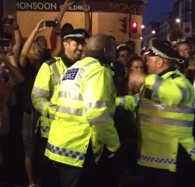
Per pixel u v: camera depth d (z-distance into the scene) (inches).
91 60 131.4
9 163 203.8
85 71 129.1
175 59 139.4
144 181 145.0
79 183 133.8
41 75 162.1
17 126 198.4
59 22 205.2
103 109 124.9
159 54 138.5
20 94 192.9
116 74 189.0
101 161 161.5
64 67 162.2
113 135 130.0
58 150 134.0
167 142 137.8
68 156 132.6
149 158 140.6
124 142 159.3
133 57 190.1
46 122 165.3
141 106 141.3
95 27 807.1
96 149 132.8
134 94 173.9
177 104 135.1
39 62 200.4
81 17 722.8
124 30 826.2
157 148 139.0
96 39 134.6
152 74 138.7
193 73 198.2
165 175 140.0
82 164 131.9
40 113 165.5
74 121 131.3
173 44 261.1
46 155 140.1
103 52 134.1
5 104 166.2
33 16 749.3
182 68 171.8
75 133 131.3
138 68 172.4
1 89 160.2
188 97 135.9
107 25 812.0
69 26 200.4
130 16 833.5
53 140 136.1
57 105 137.3
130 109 156.9
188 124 138.3
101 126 125.9
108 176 165.9
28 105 187.2
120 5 813.2
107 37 136.1
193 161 142.1
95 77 126.7
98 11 802.8
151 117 138.4
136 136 153.0
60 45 198.1
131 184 165.3
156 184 141.9
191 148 139.3
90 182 136.1
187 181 148.5
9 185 195.9
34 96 161.0
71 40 159.9
